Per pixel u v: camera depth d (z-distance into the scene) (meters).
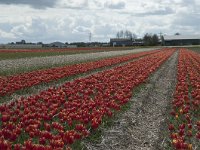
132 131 13.41
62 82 25.50
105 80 23.44
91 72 32.78
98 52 80.50
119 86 21.14
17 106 13.97
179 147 10.08
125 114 15.59
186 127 13.74
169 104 18.55
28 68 34.56
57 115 13.45
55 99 15.12
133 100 18.75
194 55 65.19
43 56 58.69
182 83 21.88
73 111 13.05
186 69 34.88
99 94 17.31
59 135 9.79
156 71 35.78
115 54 68.75
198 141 12.29
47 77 23.73
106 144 11.63
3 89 18.28
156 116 16.00
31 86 21.78
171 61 51.97
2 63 39.69
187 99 17.23
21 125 11.08
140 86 23.52
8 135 9.60
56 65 39.47
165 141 12.23
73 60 47.69
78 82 22.17
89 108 14.09
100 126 13.01
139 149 11.49
